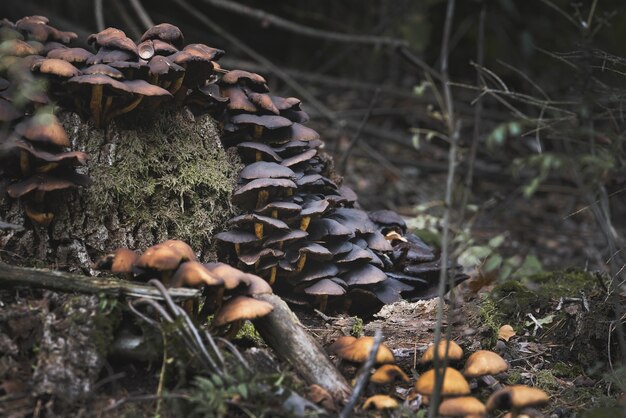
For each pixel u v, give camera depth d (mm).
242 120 1014
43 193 926
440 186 2016
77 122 969
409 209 1820
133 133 991
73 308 845
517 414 835
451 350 893
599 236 1708
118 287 851
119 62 928
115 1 1883
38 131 887
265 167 1001
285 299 1045
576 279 1208
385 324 1022
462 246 912
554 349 1024
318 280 1026
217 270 856
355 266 1053
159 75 965
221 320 834
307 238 1021
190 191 1016
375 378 845
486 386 928
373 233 1090
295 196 1022
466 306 1061
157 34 992
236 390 789
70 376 805
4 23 987
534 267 1073
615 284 1047
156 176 1008
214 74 1082
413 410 860
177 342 831
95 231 966
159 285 841
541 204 1989
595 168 938
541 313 1074
